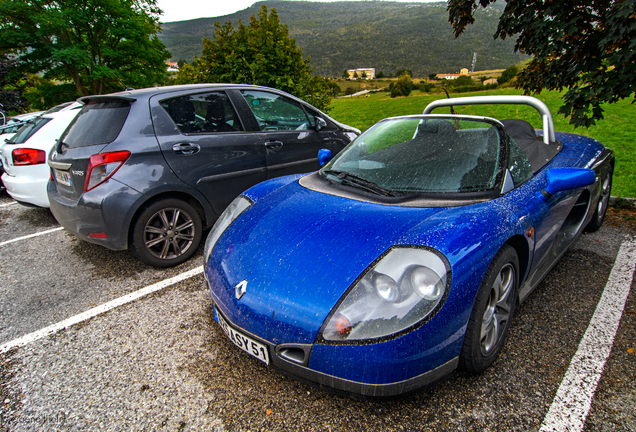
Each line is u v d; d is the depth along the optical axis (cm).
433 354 147
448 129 233
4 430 163
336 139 452
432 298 144
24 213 536
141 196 294
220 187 344
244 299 161
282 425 159
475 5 404
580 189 267
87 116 325
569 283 268
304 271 157
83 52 1522
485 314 173
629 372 181
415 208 184
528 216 196
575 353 196
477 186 196
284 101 412
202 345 217
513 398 168
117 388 185
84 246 389
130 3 1688
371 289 144
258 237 186
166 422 163
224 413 167
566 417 157
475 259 155
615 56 328
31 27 1534
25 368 204
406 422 157
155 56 1809
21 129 499
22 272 331
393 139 243
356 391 145
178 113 327
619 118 1596
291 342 149
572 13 345
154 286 293
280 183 257
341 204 198
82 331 237
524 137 283
